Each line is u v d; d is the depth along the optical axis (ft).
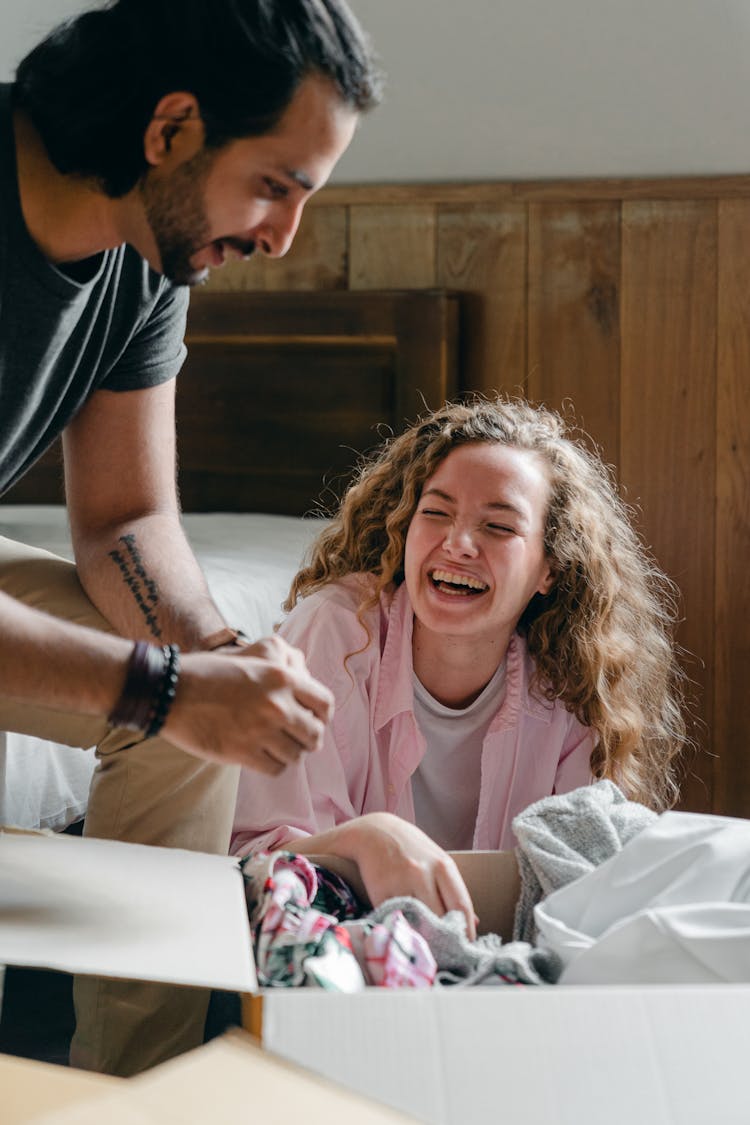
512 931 3.93
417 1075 2.43
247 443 9.39
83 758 5.52
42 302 3.95
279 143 3.47
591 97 8.66
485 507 5.03
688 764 8.91
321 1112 2.28
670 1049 2.52
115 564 4.51
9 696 3.34
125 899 3.09
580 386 8.96
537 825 3.90
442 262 9.10
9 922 2.88
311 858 3.84
